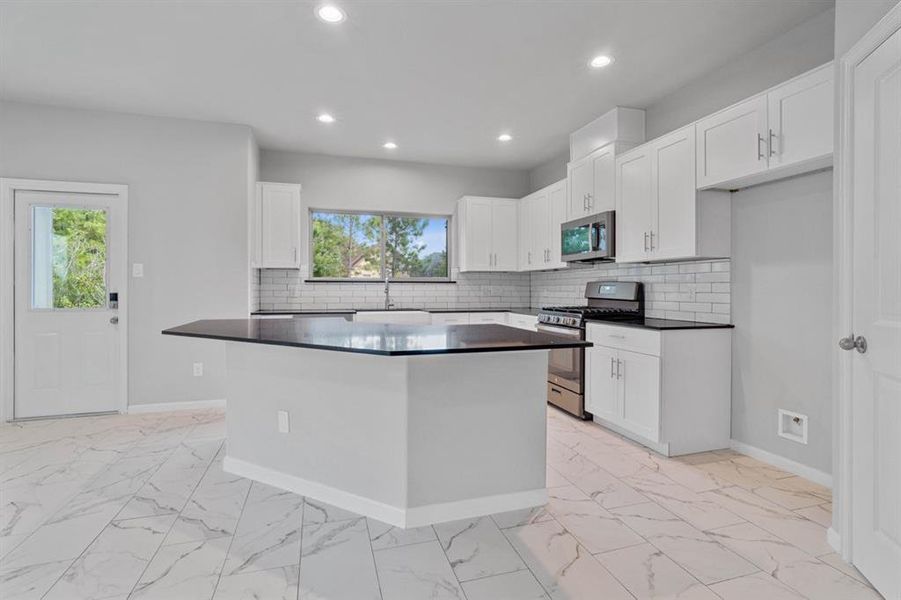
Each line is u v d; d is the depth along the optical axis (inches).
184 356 161.8
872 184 67.4
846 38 74.4
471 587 67.8
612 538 81.1
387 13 100.3
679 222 123.3
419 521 85.1
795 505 93.0
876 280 66.8
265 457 102.9
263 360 102.5
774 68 110.5
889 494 64.0
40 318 150.6
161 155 158.6
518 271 219.9
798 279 106.7
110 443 127.9
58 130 149.5
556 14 100.8
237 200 165.8
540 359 94.0
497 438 90.7
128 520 86.1
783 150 96.3
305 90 138.4
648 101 145.9
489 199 213.9
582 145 168.4
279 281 200.4
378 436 87.3
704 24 104.7
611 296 165.8
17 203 147.8
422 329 101.0
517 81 132.3
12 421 147.6
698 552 76.8
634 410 127.6
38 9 98.6
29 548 76.7
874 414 67.5
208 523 85.3
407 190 214.8
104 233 155.5
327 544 78.7
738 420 123.0
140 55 118.0
